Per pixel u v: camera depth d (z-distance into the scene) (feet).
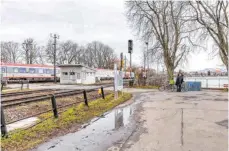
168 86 84.99
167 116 28.43
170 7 97.50
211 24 85.56
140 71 120.78
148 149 16.33
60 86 114.01
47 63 297.74
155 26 100.78
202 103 40.55
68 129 22.58
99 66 334.44
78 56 328.08
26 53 280.31
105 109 35.14
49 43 294.66
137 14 101.09
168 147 16.66
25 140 18.62
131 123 25.05
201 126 22.77
